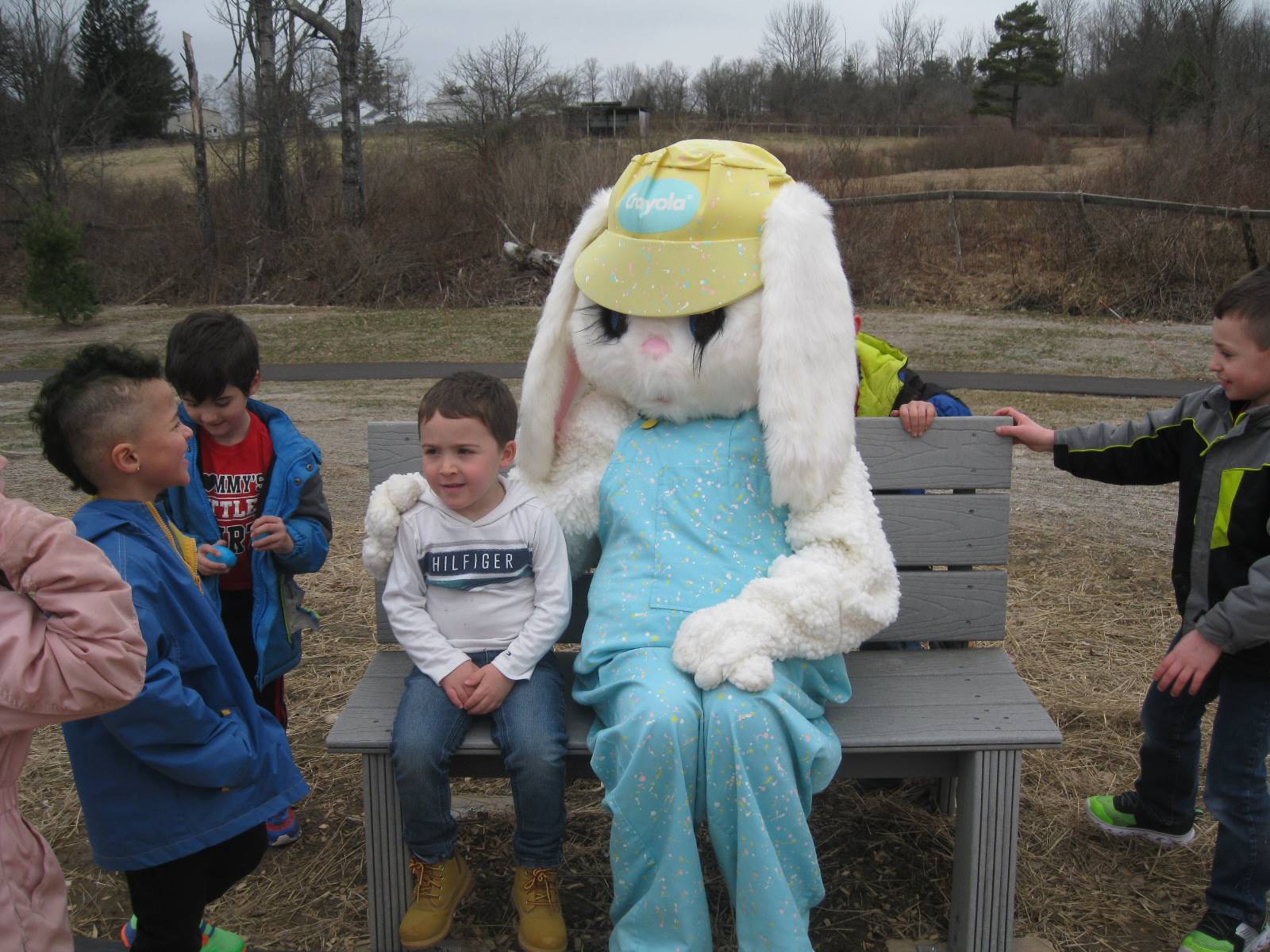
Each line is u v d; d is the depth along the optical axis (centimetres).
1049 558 508
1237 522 243
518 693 243
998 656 290
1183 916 266
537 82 2136
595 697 244
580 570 286
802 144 2588
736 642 229
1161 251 1513
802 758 224
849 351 261
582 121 2253
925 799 319
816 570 242
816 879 227
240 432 280
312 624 293
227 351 263
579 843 295
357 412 901
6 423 874
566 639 298
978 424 296
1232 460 245
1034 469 696
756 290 257
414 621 250
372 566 261
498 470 262
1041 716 251
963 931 249
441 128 2148
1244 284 238
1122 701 367
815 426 250
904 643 316
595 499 274
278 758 228
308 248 1841
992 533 299
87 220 2034
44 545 170
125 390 202
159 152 3247
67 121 2328
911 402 298
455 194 1881
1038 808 309
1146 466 273
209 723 208
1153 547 524
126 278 1816
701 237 258
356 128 1850
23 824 184
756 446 265
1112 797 300
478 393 246
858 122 3838
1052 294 1527
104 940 258
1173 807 283
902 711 254
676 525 258
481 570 251
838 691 255
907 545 299
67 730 209
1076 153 2931
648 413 275
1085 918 265
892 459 297
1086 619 436
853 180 2002
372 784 245
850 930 261
